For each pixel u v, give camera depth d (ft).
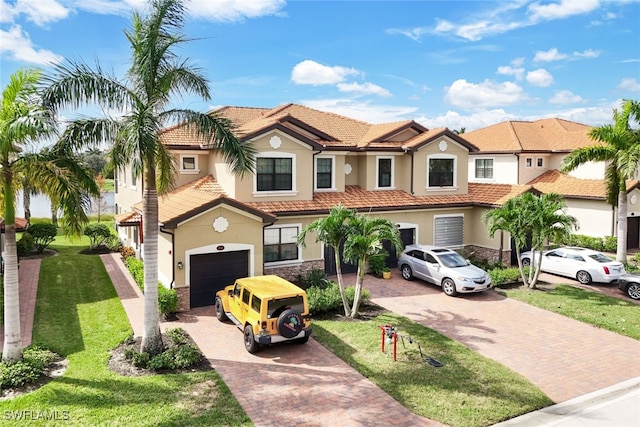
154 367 40.06
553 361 44.11
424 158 84.58
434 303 61.72
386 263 81.66
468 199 87.71
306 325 45.24
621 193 78.64
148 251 42.39
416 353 44.62
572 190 101.76
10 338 38.78
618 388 39.11
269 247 69.92
